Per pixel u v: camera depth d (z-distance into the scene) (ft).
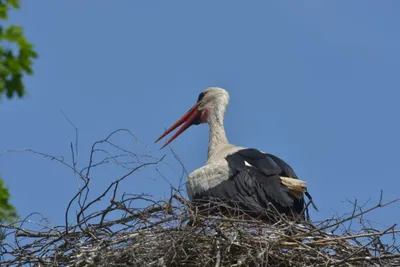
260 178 56.75
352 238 50.31
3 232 50.31
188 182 58.34
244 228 50.44
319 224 51.39
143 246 49.16
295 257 49.75
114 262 48.96
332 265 48.85
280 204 55.57
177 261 49.60
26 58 52.65
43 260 49.34
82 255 49.26
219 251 48.88
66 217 49.85
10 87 52.37
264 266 49.16
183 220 50.26
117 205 50.01
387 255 49.06
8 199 50.96
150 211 50.70
